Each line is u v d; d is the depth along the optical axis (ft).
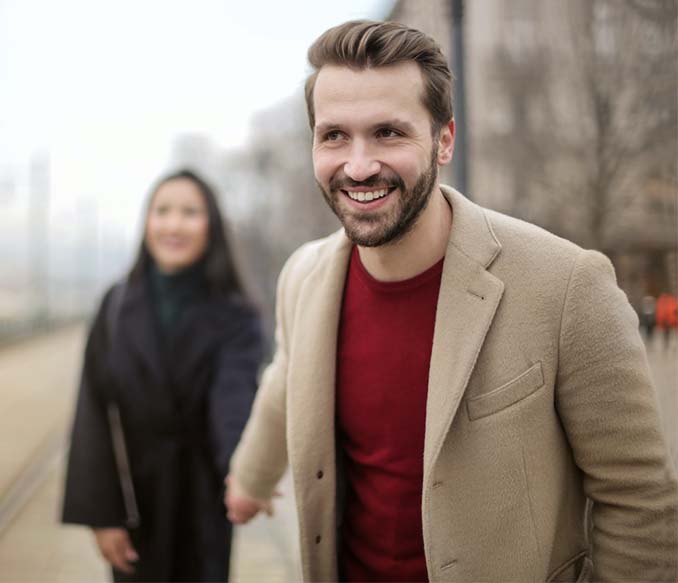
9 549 14.93
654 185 14.29
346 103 4.74
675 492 4.91
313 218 64.85
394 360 5.31
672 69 13.96
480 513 4.93
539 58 21.94
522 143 22.41
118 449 8.42
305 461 5.59
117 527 8.21
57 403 39.60
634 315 5.00
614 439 4.87
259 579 13.07
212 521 8.29
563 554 5.30
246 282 8.98
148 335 8.25
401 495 5.37
